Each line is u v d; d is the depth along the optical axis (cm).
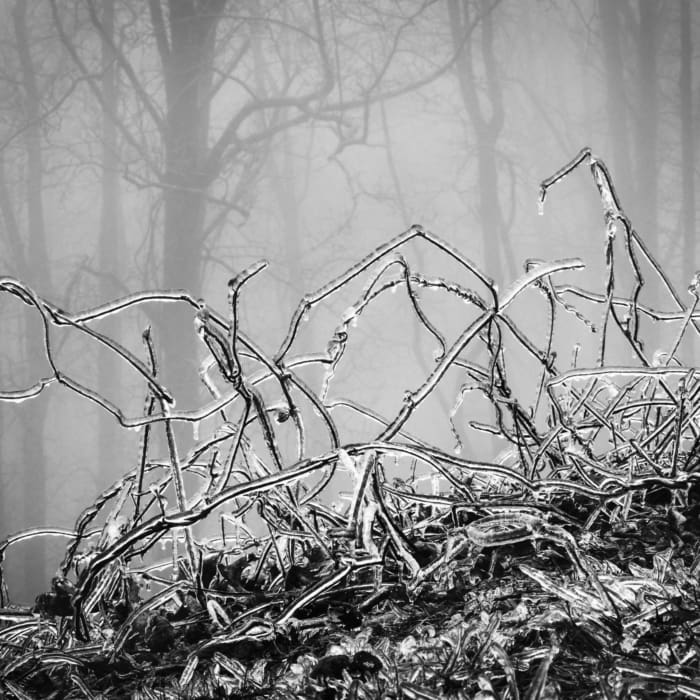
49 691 193
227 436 247
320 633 196
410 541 228
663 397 292
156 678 189
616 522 241
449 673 163
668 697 151
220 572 245
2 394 204
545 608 188
